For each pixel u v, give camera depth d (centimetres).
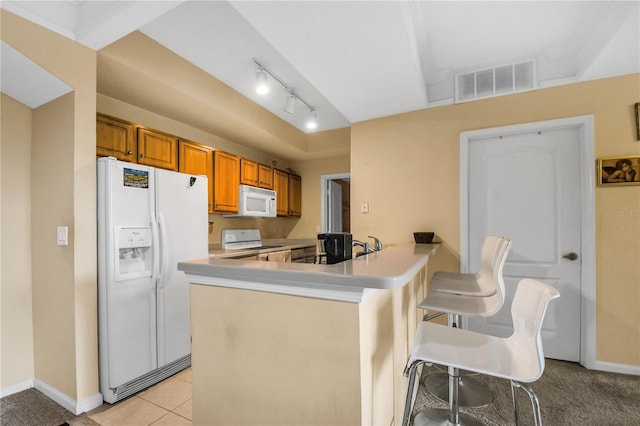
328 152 436
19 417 176
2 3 154
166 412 182
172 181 230
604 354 227
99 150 222
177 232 232
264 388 119
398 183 296
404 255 159
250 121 316
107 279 190
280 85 286
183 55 236
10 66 174
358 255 182
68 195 183
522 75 252
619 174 224
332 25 167
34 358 206
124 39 201
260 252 355
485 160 272
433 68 267
